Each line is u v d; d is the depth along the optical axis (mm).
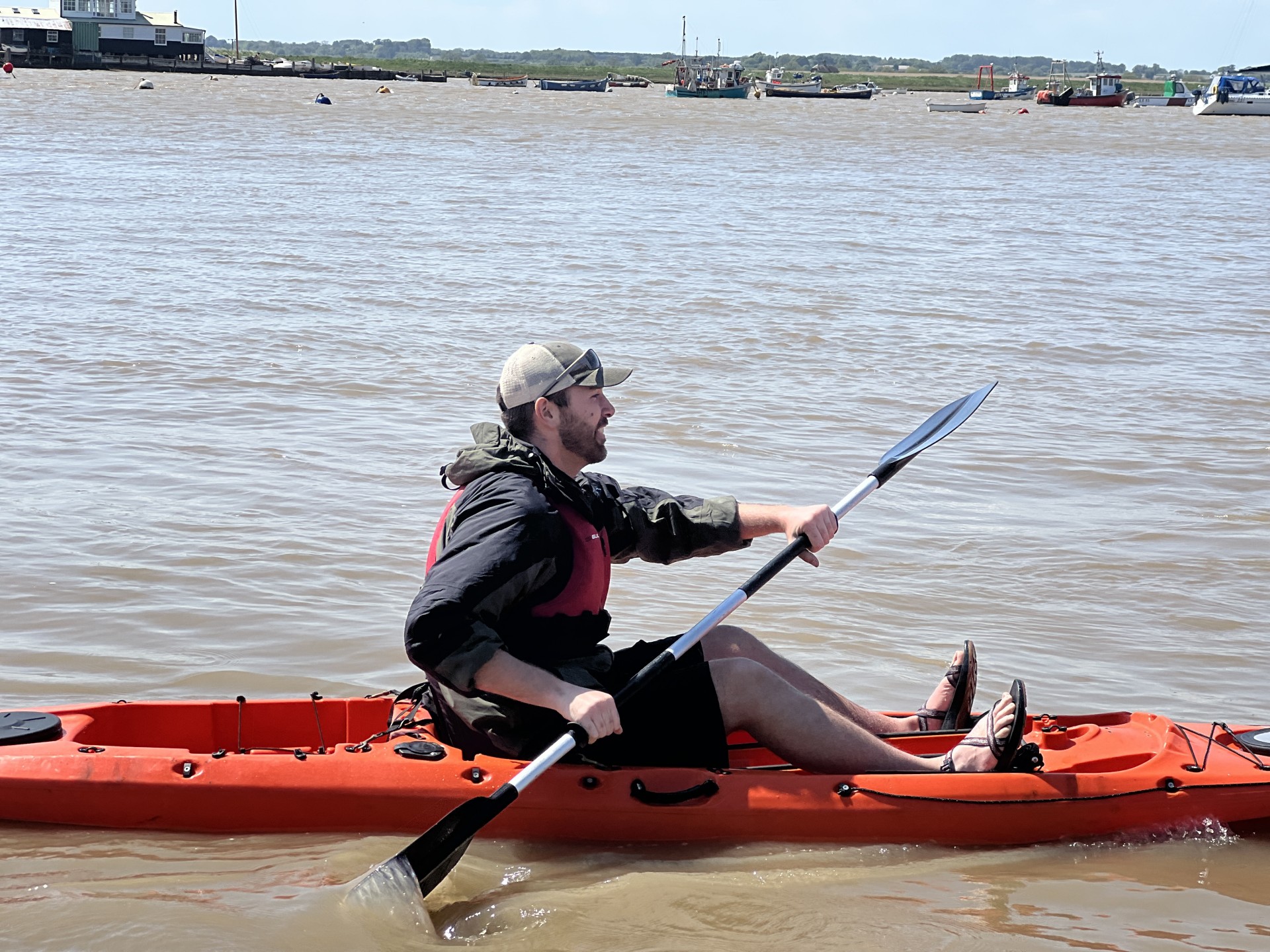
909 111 85312
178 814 3145
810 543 3473
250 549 5301
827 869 3150
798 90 115000
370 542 5441
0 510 5637
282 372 8586
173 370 8523
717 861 3172
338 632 4523
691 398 8289
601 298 12125
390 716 3541
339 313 10883
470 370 8867
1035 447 7422
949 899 3014
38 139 31922
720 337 10398
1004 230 19078
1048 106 99375
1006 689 4320
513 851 3188
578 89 109125
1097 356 10055
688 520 3486
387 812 3174
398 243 15555
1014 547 5750
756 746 3666
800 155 36750
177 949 2652
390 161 29109
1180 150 45031
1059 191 26750
